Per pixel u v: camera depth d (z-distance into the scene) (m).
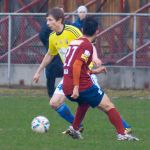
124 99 52.12
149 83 58.53
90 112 43.34
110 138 32.47
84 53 29.53
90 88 30.05
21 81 59.47
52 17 32.97
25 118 40.16
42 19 59.62
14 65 59.47
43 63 34.31
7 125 37.12
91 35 30.00
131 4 66.81
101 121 39.12
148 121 39.69
